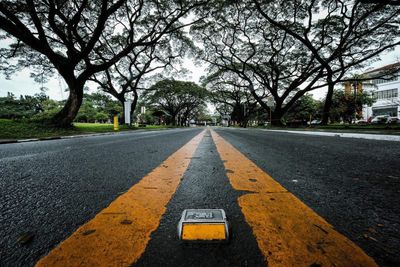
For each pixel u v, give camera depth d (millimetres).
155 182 1506
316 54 17203
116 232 795
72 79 12258
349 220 884
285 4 16859
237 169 1925
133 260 631
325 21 17609
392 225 839
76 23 12188
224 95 47062
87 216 961
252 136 7492
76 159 2646
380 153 2902
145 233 788
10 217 954
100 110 58812
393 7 15266
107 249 687
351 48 18484
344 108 28359
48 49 11141
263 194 1227
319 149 3396
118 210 1002
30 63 15555
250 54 24281
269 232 779
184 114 66250
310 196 1193
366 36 17172
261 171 1844
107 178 1670
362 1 9594
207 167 2029
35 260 641
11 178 1691
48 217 953
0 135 8359
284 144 4312
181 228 729
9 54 14531
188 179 1587
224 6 17359
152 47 20734
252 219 889
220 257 642
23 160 2621
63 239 760
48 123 11859
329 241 718
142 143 5035
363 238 738
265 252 661
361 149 3340
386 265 591
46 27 13391
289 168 1972
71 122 12711
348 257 630
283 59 22953
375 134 6910
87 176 1739
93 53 18906
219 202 1099
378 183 1464
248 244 706
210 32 21906
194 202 1104
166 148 3844
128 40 19219
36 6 11508
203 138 6828
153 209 1014
